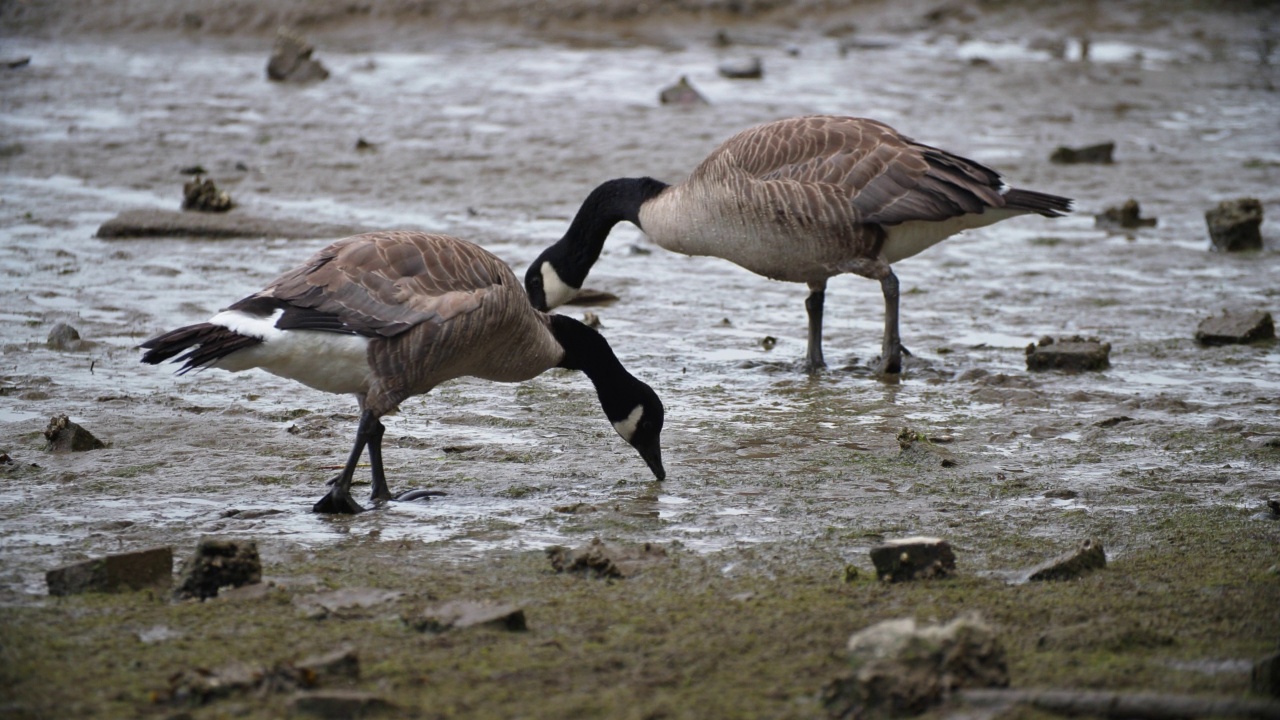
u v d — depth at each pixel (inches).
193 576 331.9
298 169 973.8
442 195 907.4
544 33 1568.7
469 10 1594.5
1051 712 264.8
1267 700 268.1
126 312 645.3
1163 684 279.3
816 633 307.7
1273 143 1111.6
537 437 493.4
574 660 292.0
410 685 279.1
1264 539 381.4
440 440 487.5
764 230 573.0
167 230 799.1
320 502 402.9
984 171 573.0
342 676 281.6
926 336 649.0
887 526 393.7
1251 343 623.5
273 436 486.9
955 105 1238.9
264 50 1461.6
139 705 269.7
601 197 625.3
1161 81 1374.3
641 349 622.8
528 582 343.3
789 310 703.1
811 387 564.4
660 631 309.3
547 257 636.1
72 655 293.3
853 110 1202.6
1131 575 350.6
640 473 450.3
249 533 382.9
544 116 1160.2
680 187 602.2
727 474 448.8
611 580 344.8
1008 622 316.2
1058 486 433.4
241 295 679.7
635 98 1240.8
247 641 301.9
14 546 367.6
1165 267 770.8
